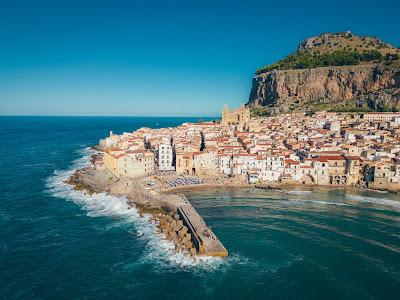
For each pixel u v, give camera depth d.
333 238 109.50
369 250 101.12
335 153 189.75
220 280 85.56
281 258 96.25
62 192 162.62
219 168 196.38
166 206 137.25
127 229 117.12
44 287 82.56
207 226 119.25
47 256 97.50
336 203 146.12
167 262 94.19
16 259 95.56
